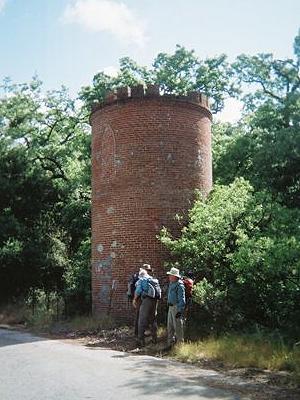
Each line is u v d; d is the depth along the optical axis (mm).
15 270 26922
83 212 28484
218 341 11914
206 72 34125
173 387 7855
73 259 27844
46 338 14430
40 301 22812
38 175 28719
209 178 18547
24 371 9031
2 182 27328
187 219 17203
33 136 32844
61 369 9195
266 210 15828
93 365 9656
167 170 17234
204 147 18391
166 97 17625
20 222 28406
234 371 9500
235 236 15500
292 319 14852
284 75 30266
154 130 17375
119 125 17734
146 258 16688
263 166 26188
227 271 15438
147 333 14203
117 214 17297
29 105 32531
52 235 28578
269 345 11484
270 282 14648
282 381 8594
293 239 13945
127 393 7391
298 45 29391
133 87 17625
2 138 30375
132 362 10141
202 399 7133
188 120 17938
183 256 16016
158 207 16969
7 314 21703
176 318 11992
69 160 32875
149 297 12859
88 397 7129
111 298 16953
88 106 32250
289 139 24906
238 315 14734
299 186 26531
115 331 14898
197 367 9867
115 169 17578
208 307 14516
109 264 17250
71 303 20875
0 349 11977
